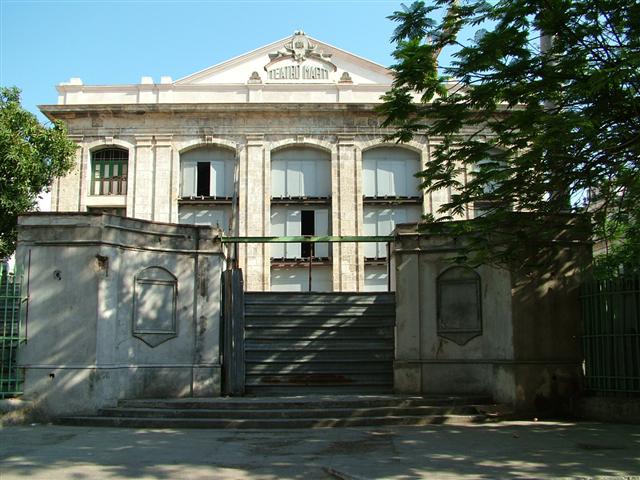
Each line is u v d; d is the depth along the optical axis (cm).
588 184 1203
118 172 3534
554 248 1401
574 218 1374
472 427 1187
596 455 905
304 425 1186
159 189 3478
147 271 1420
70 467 845
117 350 1346
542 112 1084
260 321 1633
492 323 1428
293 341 1611
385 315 1652
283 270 3512
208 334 1463
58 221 1334
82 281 1314
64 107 3462
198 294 1473
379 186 3553
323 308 1667
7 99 2411
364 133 3544
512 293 1371
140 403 1292
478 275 1466
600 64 1067
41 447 987
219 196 3525
